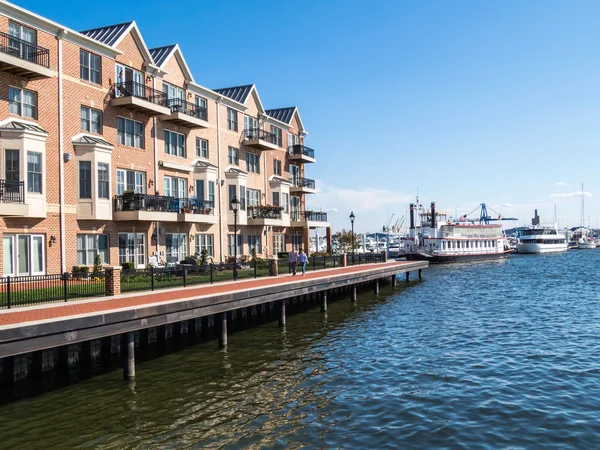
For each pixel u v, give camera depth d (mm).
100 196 25672
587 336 20938
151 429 11336
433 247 78062
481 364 16672
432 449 10250
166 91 32562
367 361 17281
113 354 17000
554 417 11867
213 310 18047
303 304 30828
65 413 12258
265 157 44250
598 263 75562
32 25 23297
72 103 25250
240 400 13273
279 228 45875
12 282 16016
